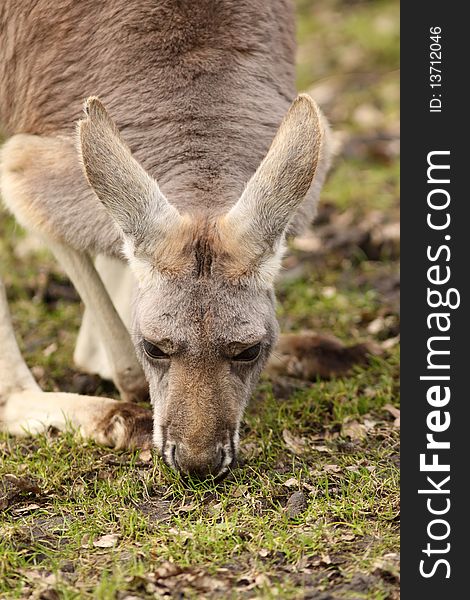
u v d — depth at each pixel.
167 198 9.89
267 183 9.08
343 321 14.18
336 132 20.02
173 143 10.31
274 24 11.19
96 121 9.01
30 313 14.84
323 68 24.27
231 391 9.33
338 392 11.83
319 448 10.61
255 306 9.30
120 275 12.12
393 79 22.98
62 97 10.88
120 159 9.08
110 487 9.73
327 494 9.40
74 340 14.02
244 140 10.38
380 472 9.96
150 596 7.95
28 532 9.05
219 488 9.64
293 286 15.27
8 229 16.81
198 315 9.12
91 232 10.54
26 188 10.80
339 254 16.09
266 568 8.30
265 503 9.44
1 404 11.37
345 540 8.73
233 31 10.71
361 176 18.58
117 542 8.85
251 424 11.08
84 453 10.56
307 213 10.98
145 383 11.48
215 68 10.53
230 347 9.19
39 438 10.90
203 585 8.06
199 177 10.06
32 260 16.19
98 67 10.73
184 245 9.22
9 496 9.68
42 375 12.86
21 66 11.13
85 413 10.95
